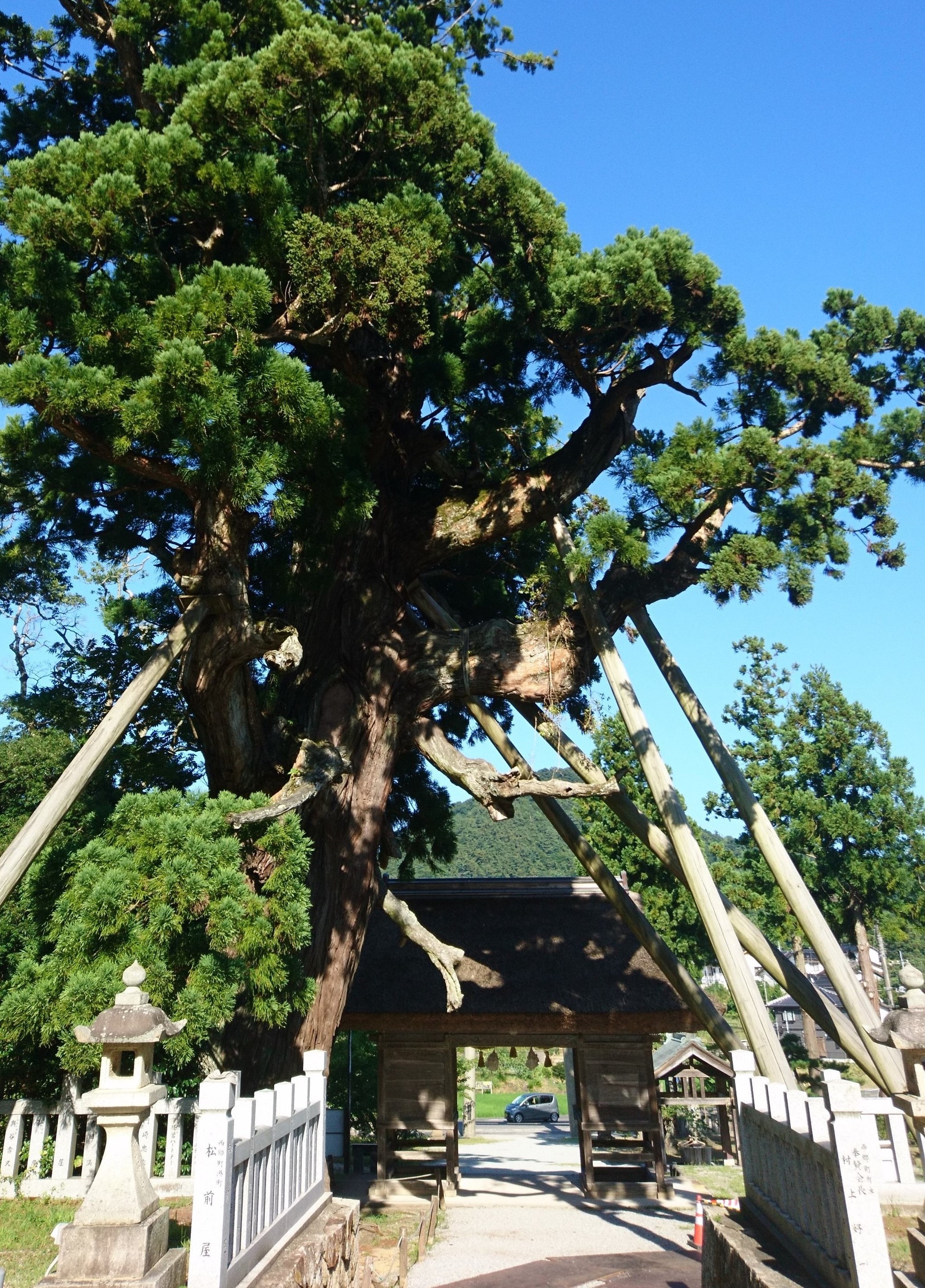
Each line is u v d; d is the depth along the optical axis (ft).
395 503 49.90
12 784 52.65
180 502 49.06
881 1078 37.86
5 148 47.93
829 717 115.24
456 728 62.54
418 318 37.60
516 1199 56.03
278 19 39.78
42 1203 33.04
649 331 41.75
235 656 37.35
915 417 42.55
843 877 109.50
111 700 56.29
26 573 61.46
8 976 41.01
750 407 42.14
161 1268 18.44
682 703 46.29
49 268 31.32
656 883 109.50
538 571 48.73
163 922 29.63
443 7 54.19
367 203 34.27
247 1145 19.79
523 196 38.22
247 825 34.22
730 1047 43.01
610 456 48.39
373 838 44.83
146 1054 19.84
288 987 33.40
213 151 35.53
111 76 48.37
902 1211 32.37
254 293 31.65
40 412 31.27
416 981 58.18
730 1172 65.87
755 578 35.73
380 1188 55.83
